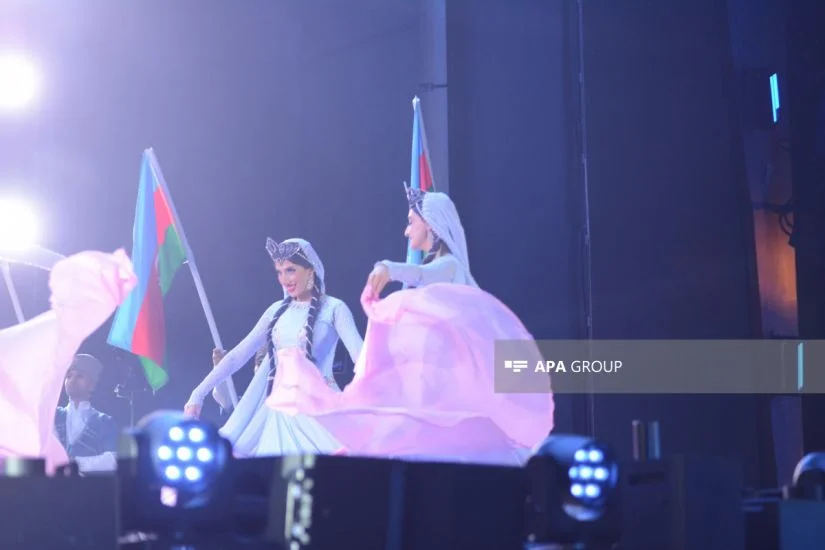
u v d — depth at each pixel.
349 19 21.28
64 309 10.10
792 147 16.98
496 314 9.97
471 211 17.28
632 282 16.88
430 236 10.82
